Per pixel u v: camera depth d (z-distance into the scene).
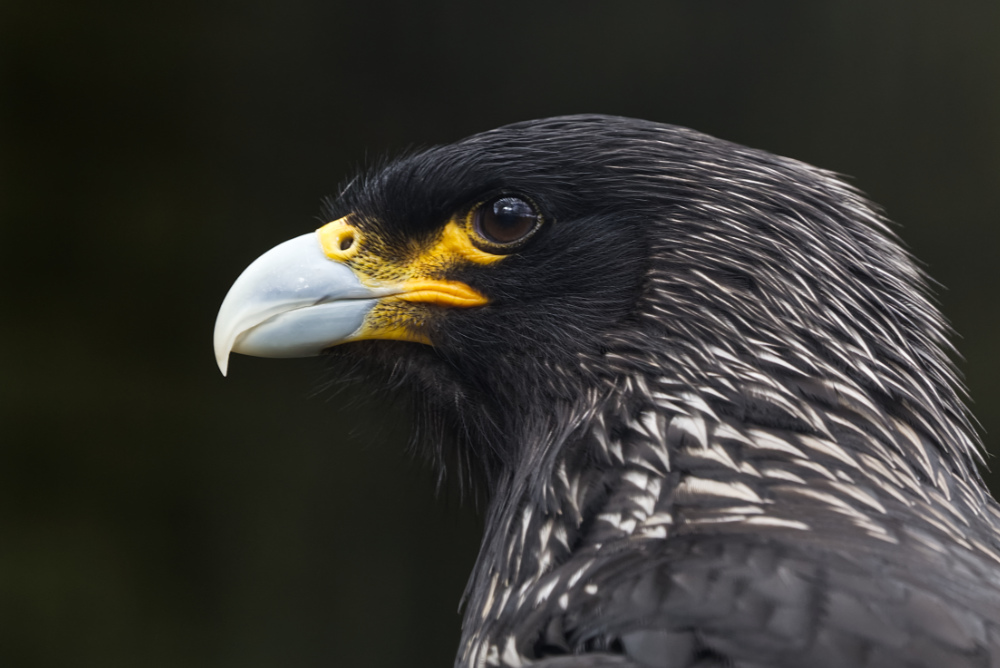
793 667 3.26
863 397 4.37
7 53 13.63
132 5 13.62
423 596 14.12
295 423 14.17
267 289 5.30
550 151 4.94
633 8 13.45
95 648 13.73
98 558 13.84
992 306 14.20
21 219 13.83
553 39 13.49
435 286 5.17
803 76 13.83
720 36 13.59
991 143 14.02
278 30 13.63
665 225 4.71
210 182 13.97
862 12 13.71
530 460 4.75
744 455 4.26
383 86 13.64
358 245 5.29
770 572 3.57
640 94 13.62
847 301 4.54
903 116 13.98
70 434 13.93
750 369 4.42
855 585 3.47
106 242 14.00
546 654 3.81
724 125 13.81
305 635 14.01
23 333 13.86
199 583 13.97
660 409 4.45
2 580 13.62
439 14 13.49
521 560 4.41
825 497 4.09
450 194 5.08
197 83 13.86
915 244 14.27
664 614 3.55
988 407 14.12
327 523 14.12
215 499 14.08
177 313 14.10
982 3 13.77
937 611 3.34
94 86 13.80
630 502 4.24
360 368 5.42
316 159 13.85
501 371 5.04
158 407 14.07
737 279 4.56
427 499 14.15
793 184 4.74
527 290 4.96
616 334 4.68
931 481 4.34
